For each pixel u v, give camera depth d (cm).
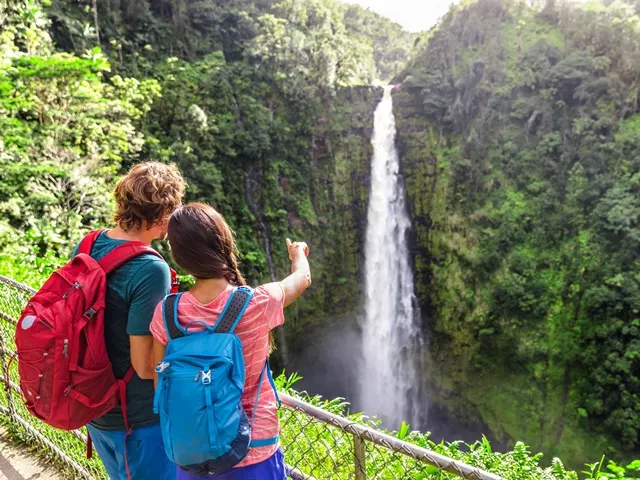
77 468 349
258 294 178
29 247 1057
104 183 1438
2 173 1114
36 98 1262
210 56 2648
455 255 2717
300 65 2792
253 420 174
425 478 326
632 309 2097
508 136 2591
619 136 2328
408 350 2888
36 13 1550
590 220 2339
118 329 201
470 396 2623
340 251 2911
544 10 2709
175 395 153
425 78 2847
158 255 205
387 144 2962
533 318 2388
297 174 2788
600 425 2148
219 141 2436
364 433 199
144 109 2005
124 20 2508
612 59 2420
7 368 410
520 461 477
